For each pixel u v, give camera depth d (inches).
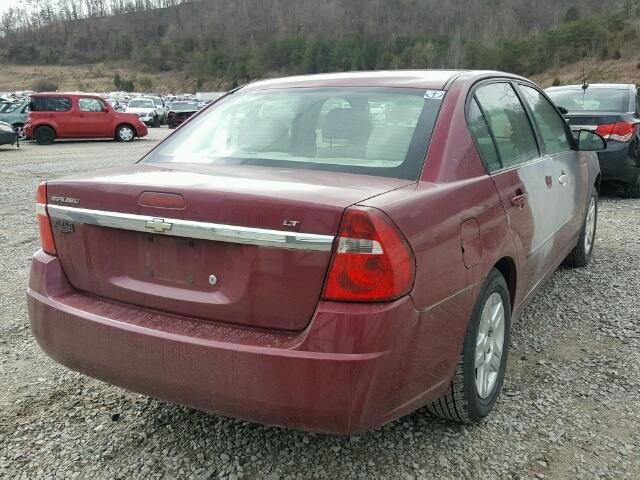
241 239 91.2
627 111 342.6
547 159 160.1
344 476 106.7
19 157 649.6
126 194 100.7
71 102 868.0
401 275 88.9
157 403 131.0
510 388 135.7
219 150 125.6
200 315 97.1
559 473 106.7
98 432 120.5
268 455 112.9
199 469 109.3
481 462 109.7
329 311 87.4
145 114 1397.6
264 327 92.7
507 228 121.8
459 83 127.0
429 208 97.5
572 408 127.0
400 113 119.4
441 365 101.7
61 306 107.3
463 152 115.0
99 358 103.2
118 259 104.6
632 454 111.7
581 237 208.8
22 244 264.2
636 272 213.9
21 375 143.3
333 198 90.4
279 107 131.1
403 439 116.8
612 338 160.9
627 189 349.7
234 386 91.1
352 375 86.3
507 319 127.9
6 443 116.5
